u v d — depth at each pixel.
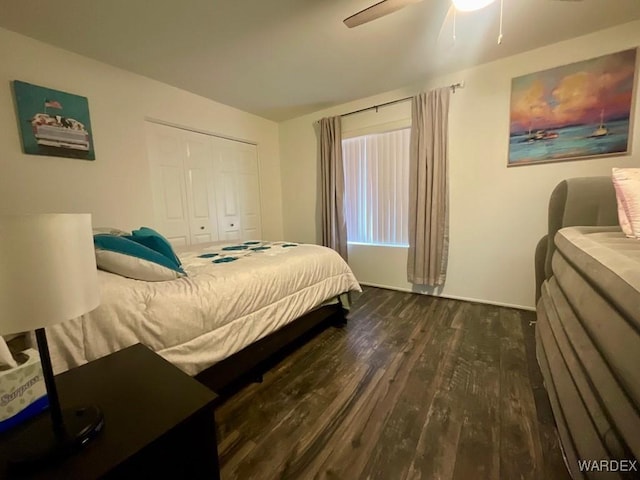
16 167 1.92
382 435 1.15
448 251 2.82
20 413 0.63
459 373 1.56
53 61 2.05
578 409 0.86
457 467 1.00
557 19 1.87
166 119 2.76
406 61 2.38
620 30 1.95
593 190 1.81
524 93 2.30
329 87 2.88
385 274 3.32
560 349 1.16
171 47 2.12
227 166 3.43
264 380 1.56
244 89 2.90
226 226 3.45
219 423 1.24
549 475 0.96
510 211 2.48
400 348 1.87
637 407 0.60
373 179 3.30
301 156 3.85
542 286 1.99
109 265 1.24
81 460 0.55
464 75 2.54
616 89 2.00
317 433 1.17
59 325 0.93
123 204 2.47
